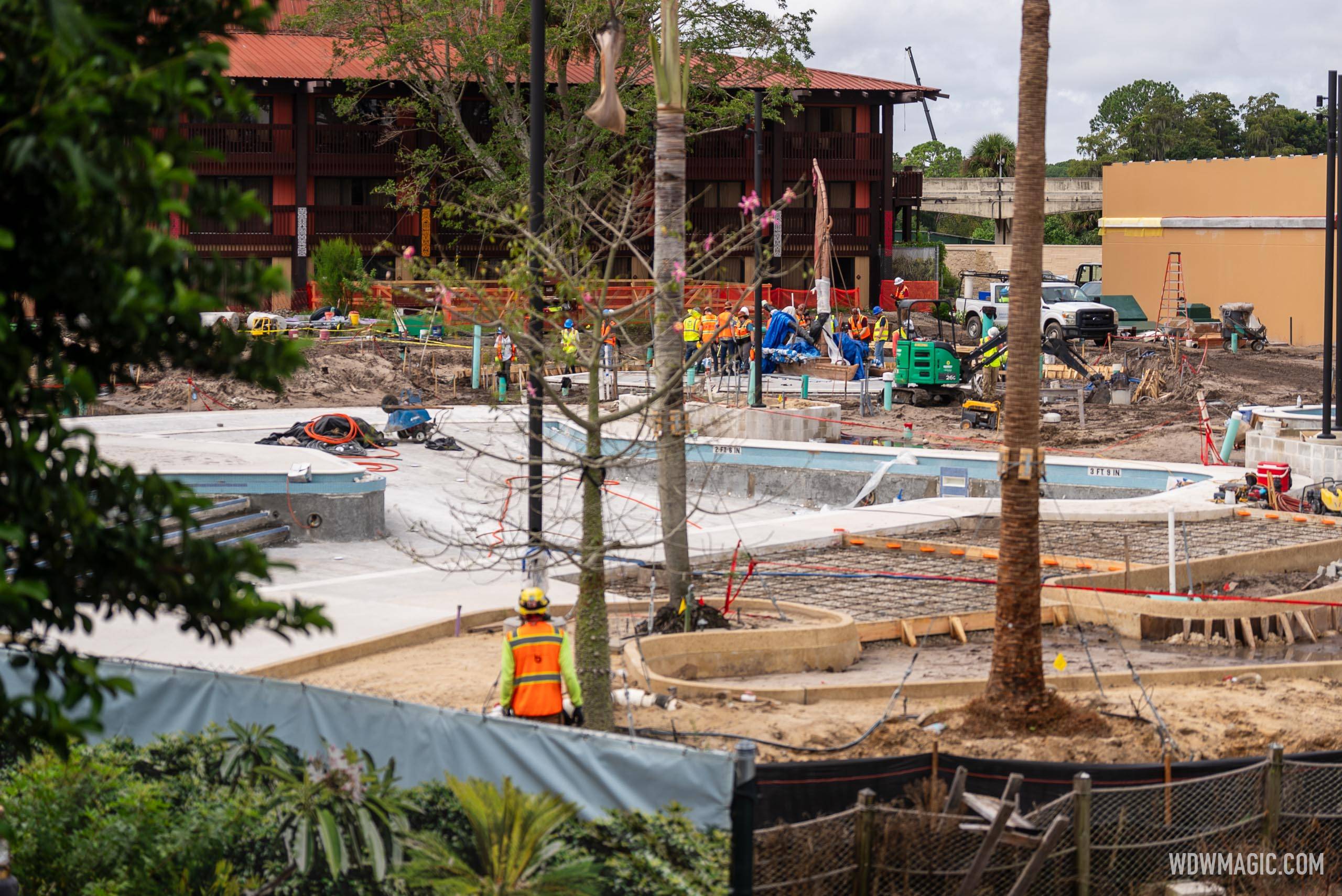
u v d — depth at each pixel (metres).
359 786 8.76
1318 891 10.77
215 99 5.80
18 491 5.60
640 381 46.78
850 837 9.53
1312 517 27.09
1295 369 56.94
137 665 9.62
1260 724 14.38
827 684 15.84
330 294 60.44
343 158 67.44
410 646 16.91
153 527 5.92
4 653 10.36
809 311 64.81
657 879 7.77
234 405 42.75
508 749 8.22
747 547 23.98
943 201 101.38
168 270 5.54
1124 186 80.62
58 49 5.11
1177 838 10.58
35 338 5.94
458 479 31.53
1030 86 13.27
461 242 67.25
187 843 9.06
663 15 16.25
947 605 20.59
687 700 14.49
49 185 5.42
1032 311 13.40
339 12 56.34
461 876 8.38
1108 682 16.14
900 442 38.34
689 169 72.50
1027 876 9.46
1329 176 31.89
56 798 9.38
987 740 13.21
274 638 16.20
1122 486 32.47
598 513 12.02
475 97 68.31
